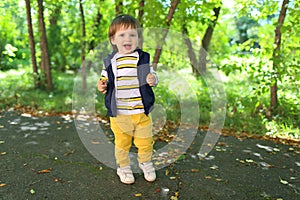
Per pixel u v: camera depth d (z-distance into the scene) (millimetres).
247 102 5105
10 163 3119
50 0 6641
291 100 5379
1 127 4352
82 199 2471
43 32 6910
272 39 5586
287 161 3422
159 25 5102
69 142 3797
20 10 7918
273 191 2705
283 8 5039
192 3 5434
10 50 6570
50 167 3053
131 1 5660
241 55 5219
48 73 7113
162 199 2502
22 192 2551
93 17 8242
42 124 4566
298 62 4832
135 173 2934
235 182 2852
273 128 4672
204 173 3021
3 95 6207
